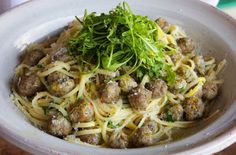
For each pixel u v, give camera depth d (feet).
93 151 1.16
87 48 1.45
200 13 1.74
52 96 1.44
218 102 1.52
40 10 1.69
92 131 1.37
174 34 1.69
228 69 1.58
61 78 1.43
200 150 1.15
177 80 1.48
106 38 1.45
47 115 1.42
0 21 1.57
